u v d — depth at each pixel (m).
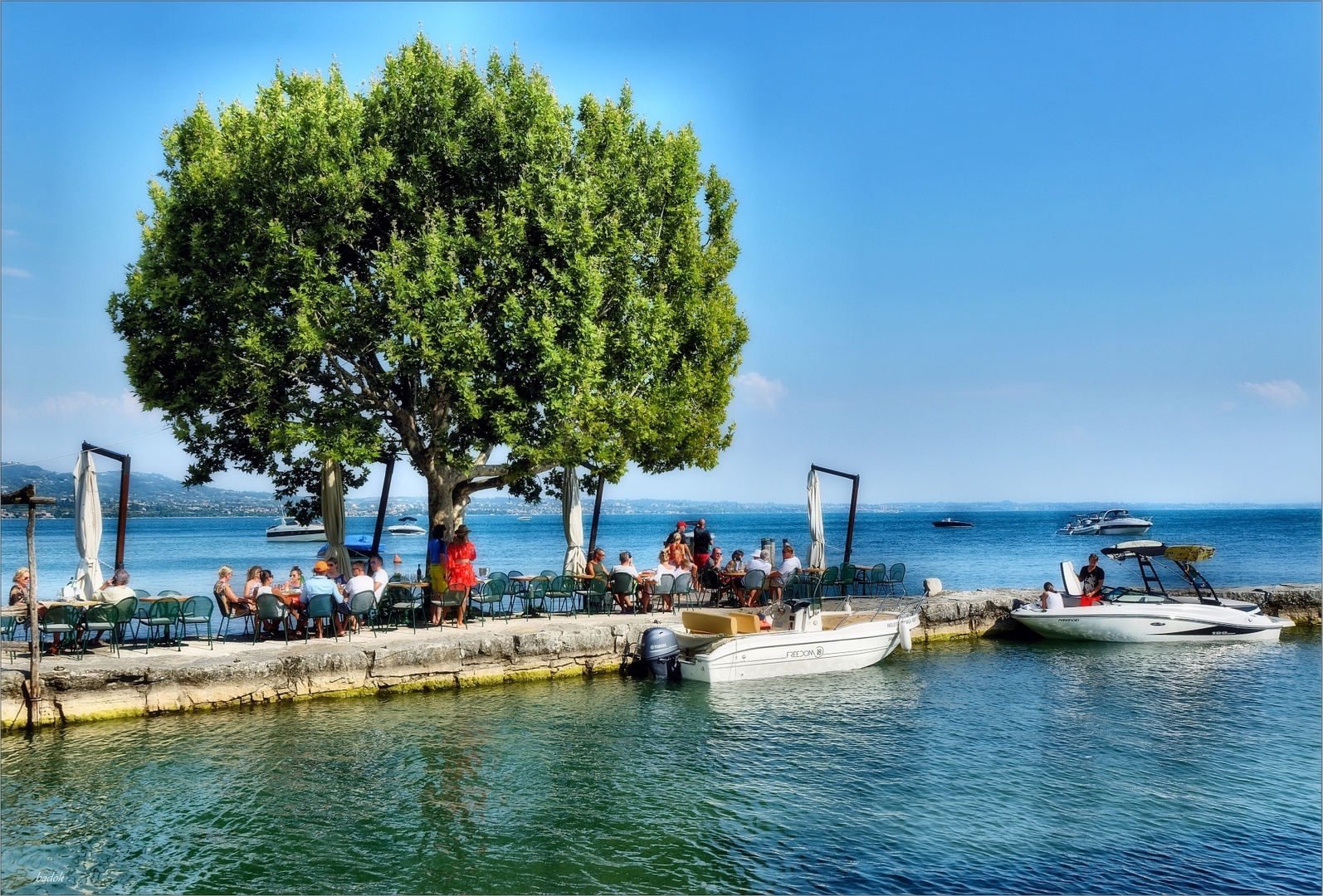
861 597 23.89
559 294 18.97
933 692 16.27
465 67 20.17
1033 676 17.75
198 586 36.38
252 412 18.86
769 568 21.48
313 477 23.38
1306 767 11.88
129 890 8.23
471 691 15.91
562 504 21.91
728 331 25.64
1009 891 8.35
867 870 8.77
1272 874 8.72
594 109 22.69
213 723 13.43
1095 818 10.10
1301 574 41.72
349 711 14.33
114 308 19.69
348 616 17.02
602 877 8.59
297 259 18.30
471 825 9.77
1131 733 13.45
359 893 8.22
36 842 9.20
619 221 21.17
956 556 67.31
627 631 17.95
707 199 26.17
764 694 15.98
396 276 18.08
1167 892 8.32
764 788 11.04
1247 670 18.36
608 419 20.98
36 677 12.98
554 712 14.55
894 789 11.01
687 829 9.74
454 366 18.66
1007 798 10.73
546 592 19.64
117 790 10.66
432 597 18.12
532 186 19.55
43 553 70.62
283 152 18.27
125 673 13.55
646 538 112.94
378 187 19.47
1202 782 11.31
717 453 25.56
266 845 9.19
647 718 14.27
